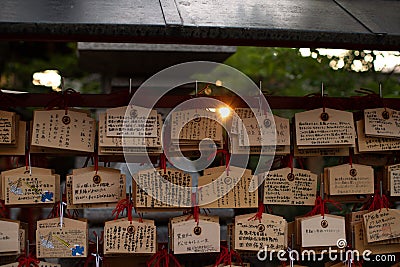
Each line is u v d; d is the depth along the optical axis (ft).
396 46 5.76
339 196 6.44
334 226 6.18
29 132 6.01
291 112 10.41
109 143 5.81
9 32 4.75
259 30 5.04
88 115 5.94
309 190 6.23
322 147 6.12
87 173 5.90
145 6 5.53
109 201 5.92
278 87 12.86
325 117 6.11
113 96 6.19
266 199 6.14
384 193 6.51
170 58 9.82
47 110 5.84
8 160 7.47
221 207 6.00
